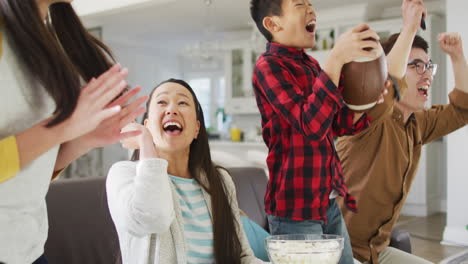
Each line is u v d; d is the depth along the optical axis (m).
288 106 1.11
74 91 0.77
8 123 0.81
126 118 0.98
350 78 0.97
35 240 0.89
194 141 1.46
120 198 1.24
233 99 7.70
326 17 6.42
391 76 1.23
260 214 2.32
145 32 7.98
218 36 8.16
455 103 1.85
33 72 0.77
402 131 1.72
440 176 6.35
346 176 1.76
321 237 0.97
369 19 6.36
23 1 0.76
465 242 4.54
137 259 1.29
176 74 9.48
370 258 1.77
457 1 4.62
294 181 1.23
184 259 1.29
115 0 3.32
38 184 0.87
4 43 0.78
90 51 1.06
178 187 1.39
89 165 7.63
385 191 1.73
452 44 1.79
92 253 1.69
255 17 1.33
